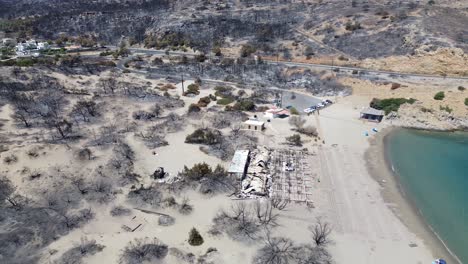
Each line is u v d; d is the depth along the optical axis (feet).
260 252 160.56
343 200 201.36
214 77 427.33
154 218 182.60
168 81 412.77
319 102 353.51
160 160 236.63
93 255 156.56
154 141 258.57
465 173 230.48
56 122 274.36
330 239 171.32
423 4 570.05
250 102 330.95
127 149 243.40
